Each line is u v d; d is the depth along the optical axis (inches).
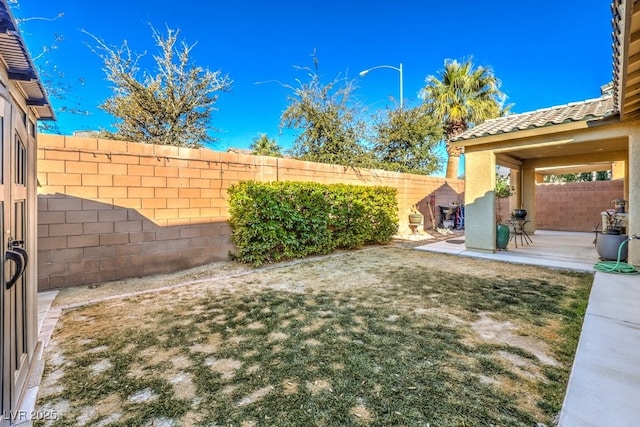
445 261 264.2
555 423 72.7
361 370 96.8
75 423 74.7
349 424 73.8
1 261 65.4
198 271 227.0
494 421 74.0
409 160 589.3
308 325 132.0
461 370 96.2
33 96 95.6
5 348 68.6
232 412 78.2
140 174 208.5
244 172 265.3
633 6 100.8
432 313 144.3
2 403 68.1
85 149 188.2
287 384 89.8
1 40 66.5
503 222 378.3
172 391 87.0
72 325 132.7
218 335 122.7
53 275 179.6
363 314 143.8
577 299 162.2
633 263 216.8
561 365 98.6
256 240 247.0
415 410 78.2
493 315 141.1
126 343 116.1
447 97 592.4
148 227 212.5
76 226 185.8
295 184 271.0
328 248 299.9
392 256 289.3
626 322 128.9
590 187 478.6
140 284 194.9
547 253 293.3
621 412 74.6
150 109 429.4
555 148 302.8
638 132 214.8
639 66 140.3
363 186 340.8
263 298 168.2
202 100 458.9
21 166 88.5
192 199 232.8
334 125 464.8
